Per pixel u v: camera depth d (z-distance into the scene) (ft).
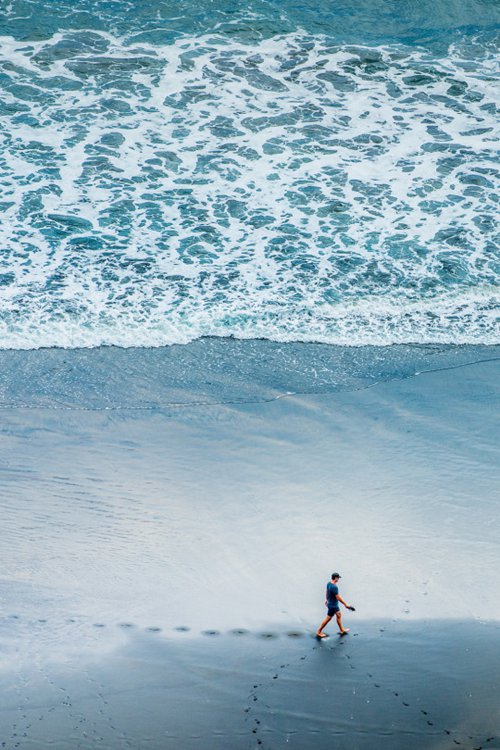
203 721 87.61
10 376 144.56
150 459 128.57
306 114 206.69
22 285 163.84
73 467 126.00
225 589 105.40
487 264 173.27
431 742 85.76
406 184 189.78
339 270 170.60
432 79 218.59
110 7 235.61
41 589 103.86
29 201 181.68
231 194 186.09
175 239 175.94
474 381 147.43
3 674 91.81
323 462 128.98
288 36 230.27
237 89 212.64
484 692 91.45
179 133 199.93
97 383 144.15
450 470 127.34
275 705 89.66
